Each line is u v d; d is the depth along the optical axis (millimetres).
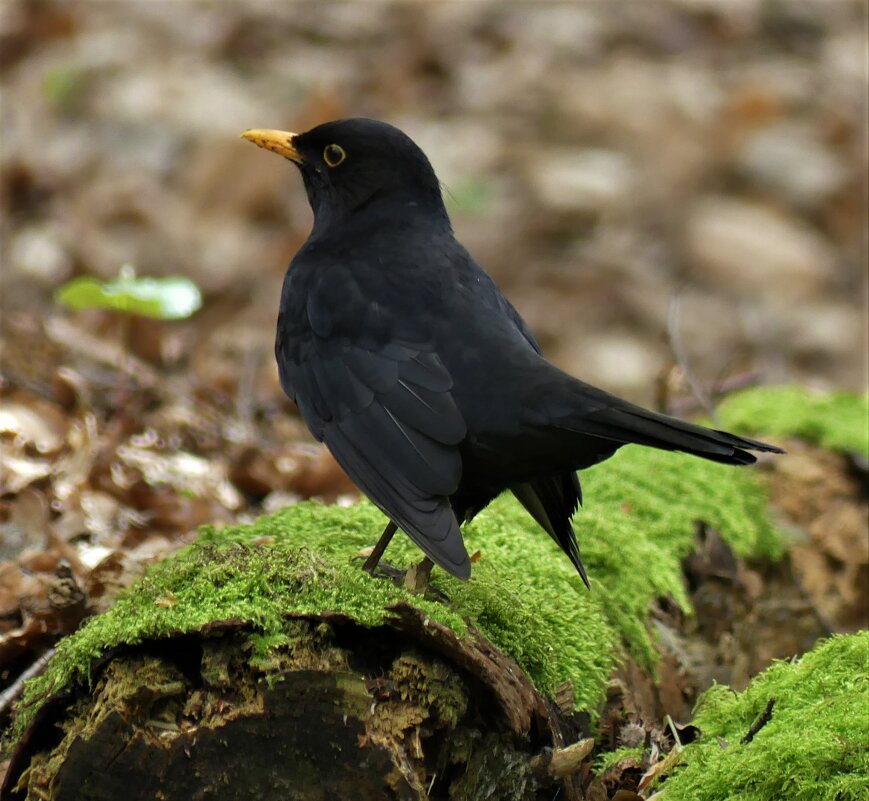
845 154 21594
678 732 7004
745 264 19344
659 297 18562
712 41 24172
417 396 6629
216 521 9711
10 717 6922
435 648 5695
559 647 7016
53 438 9945
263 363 14414
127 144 19391
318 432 7062
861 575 10227
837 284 19609
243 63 22109
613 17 24219
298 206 19031
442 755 5824
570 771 5961
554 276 18922
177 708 5648
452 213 19625
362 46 23000
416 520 6320
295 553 6086
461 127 21359
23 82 20938
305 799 5547
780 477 10609
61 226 17781
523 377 6430
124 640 5605
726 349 17812
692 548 9258
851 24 25578
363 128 7742
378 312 6980
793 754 5895
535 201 19984
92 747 5520
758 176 21016
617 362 17344
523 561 7805
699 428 6008
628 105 21891
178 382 12922
